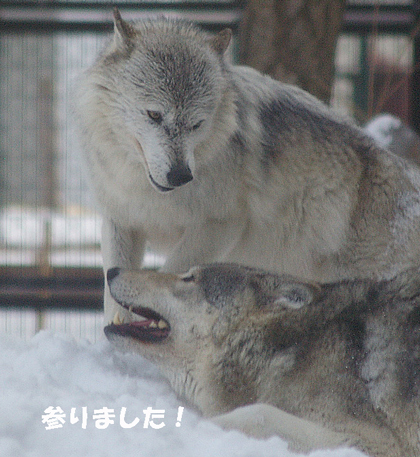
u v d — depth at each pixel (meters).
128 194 8.52
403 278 7.07
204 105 7.89
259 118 9.01
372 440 6.53
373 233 9.70
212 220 8.84
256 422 6.33
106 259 9.14
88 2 17.39
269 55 14.09
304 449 6.33
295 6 14.02
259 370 7.16
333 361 6.90
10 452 4.85
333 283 7.38
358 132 10.05
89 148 8.59
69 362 7.38
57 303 16.52
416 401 6.51
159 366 7.54
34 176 18.23
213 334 7.30
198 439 5.68
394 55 18.16
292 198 9.34
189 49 8.09
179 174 7.60
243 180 8.86
